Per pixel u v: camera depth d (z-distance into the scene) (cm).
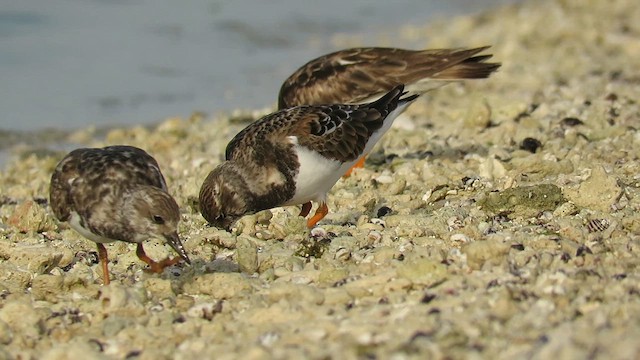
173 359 863
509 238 1099
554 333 784
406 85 1558
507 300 864
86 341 909
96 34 2858
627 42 2447
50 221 1314
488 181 1368
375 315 898
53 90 2406
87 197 1005
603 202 1203
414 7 3341
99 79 2497
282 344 839
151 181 1022
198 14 3123
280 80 2530
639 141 1508
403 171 1469
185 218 1341
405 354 773
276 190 1175
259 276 1086
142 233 1002
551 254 1023
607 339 754
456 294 929
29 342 928
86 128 2156
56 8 3036
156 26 2973
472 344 791
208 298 1028
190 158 1738
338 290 979
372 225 1221
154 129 2130
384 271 1015
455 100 2097
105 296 981
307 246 1139
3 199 1546
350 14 3216
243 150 1173
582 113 1736
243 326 914
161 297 1030
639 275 945
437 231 1162
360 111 1245
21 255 1145
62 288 1062
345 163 1218
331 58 1592
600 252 1046
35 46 2714
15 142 2050
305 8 3250
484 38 2698
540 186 1234
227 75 2570
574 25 2661
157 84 2480
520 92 2050
